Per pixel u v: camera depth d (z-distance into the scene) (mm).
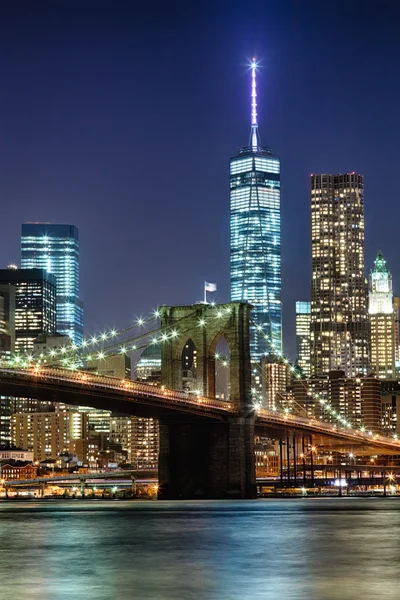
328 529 165125
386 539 144125
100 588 92000
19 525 179875
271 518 197125
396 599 84250
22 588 92312
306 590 89938
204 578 99062
